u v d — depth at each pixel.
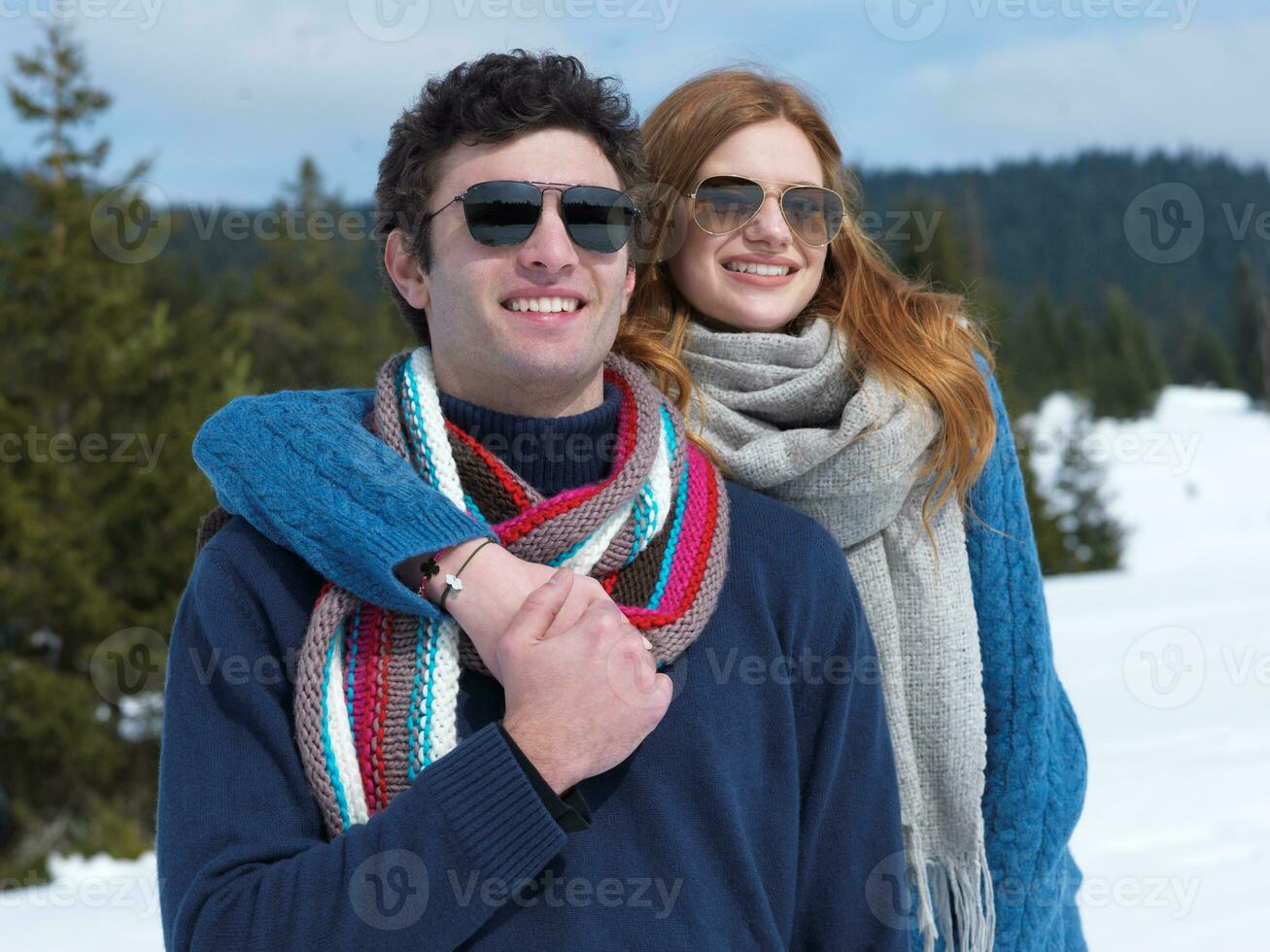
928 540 1.99
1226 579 12.96
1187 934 3.62
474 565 1.44
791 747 1.61
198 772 1.43
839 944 1.61
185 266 21.55
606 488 1.53
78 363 11.59
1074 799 2.04
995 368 2.24
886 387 1.96
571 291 1.53
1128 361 52.34
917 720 1.96
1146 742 6.13
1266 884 4.01
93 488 11.09
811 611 1.67
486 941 1.41
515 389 1.58
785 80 2.13
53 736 10.52
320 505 1.46
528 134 1.55
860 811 1.64
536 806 1.33
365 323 21.36
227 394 11.92
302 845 1.39
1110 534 26.27
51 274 11.75
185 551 11.14
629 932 1.44
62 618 10.85
